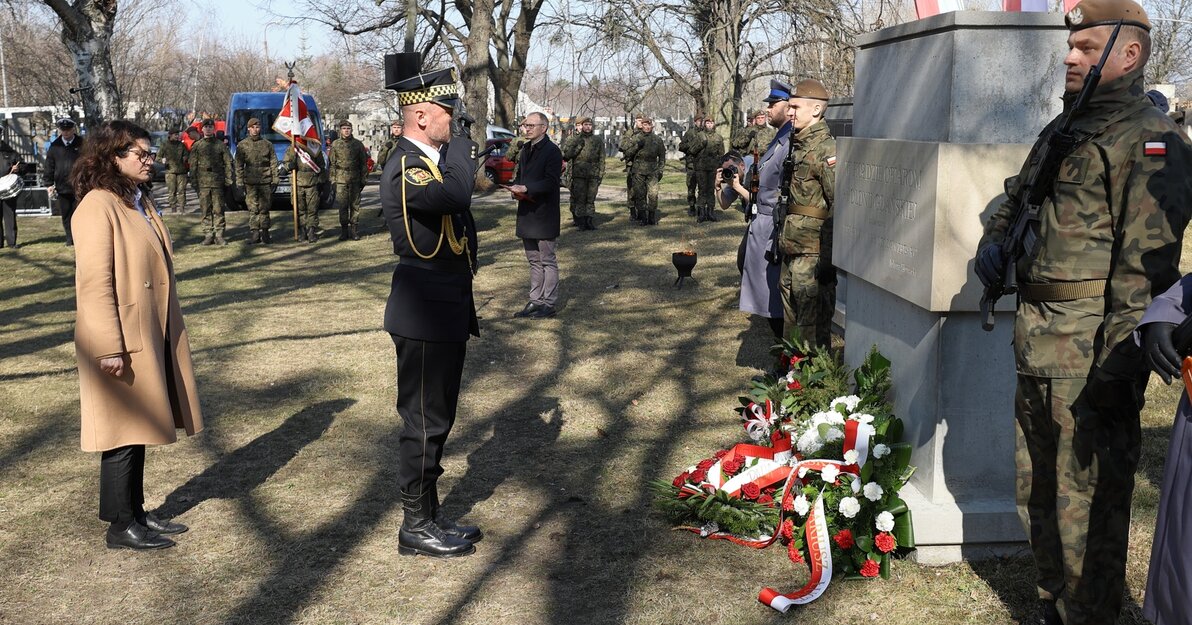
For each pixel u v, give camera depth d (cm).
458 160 375
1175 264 264
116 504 407
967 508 378
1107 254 277
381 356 740
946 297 362
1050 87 366
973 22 360
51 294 1047
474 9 2266
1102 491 285
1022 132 367
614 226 1599
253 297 1002
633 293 984
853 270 449
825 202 554
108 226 386
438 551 399
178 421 425
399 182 378
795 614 346
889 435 392
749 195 647
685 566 388
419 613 354
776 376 567
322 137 2058
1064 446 287
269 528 431
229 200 1995
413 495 400
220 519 441
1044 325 287
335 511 449
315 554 405
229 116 2080
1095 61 279
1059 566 316
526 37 3016
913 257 377
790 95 608
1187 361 230
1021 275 295
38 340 814
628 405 607
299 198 1459
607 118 4491
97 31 1517
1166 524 240
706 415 583
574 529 425
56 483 487
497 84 3094
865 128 453
